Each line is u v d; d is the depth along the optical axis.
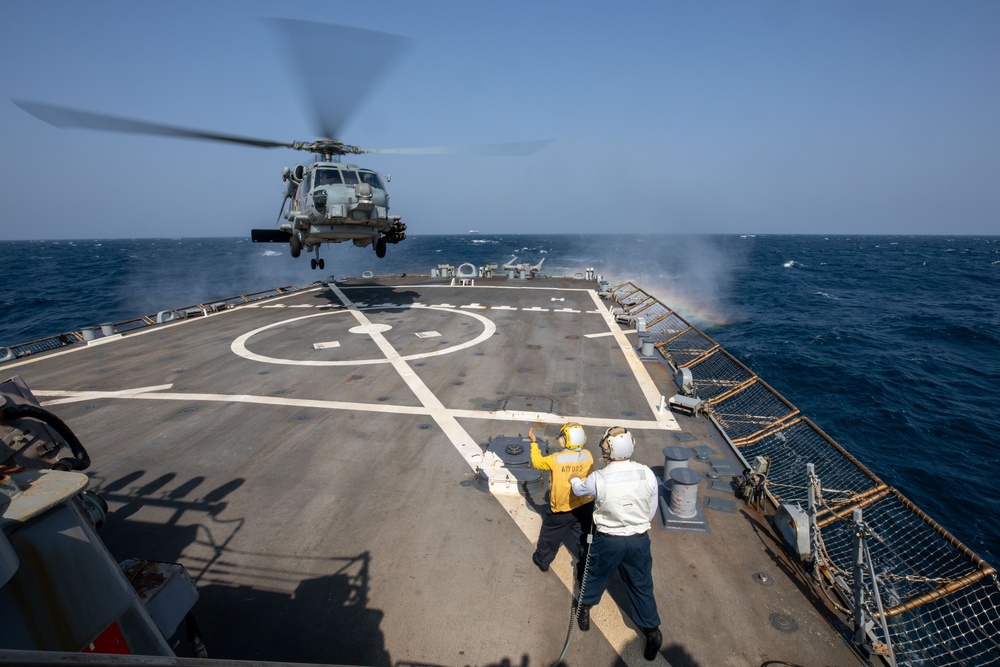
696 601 5.15
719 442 8.62
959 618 7.61
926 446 18.28
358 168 17.47
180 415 9.84
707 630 4.80
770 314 43.94
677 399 9.79
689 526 6.29
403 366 12.70
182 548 5.96
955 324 38.38
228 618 4.93
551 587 5.36
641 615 4.39
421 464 7.90
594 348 14.31
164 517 6.57
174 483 7.39
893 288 62.59
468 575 5.52
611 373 12.17
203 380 11.78
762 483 6.77
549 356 13.52
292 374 12.15
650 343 13.16
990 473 16.27
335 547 5.98
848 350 31.28
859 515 4.72
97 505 3.96
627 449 4.46
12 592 2.30
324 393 10.91
